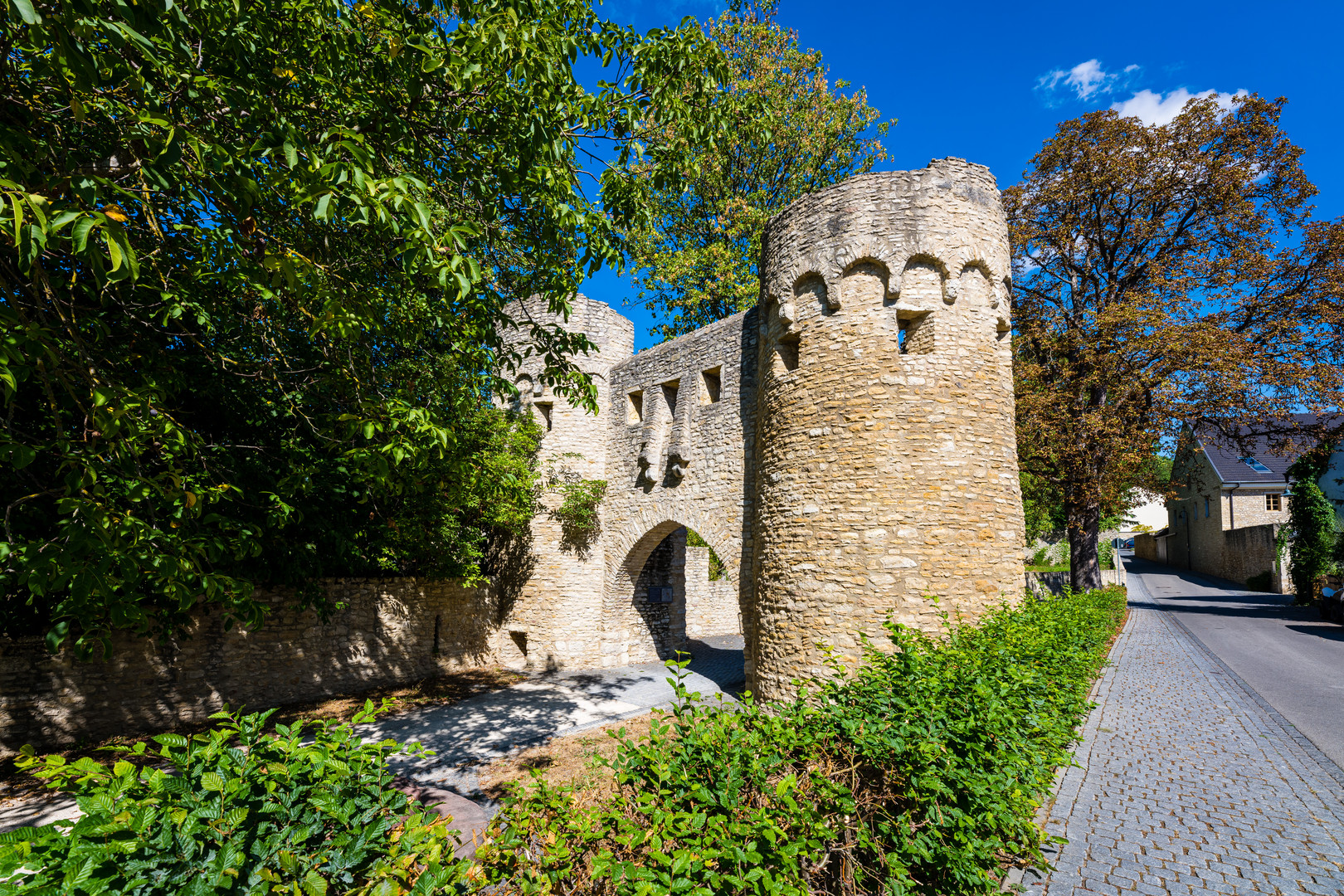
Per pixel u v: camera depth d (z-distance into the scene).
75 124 4.29
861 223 9.38
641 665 15.44
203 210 5.03
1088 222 18.09
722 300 20.91
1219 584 30.50
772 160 20.55
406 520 11.34
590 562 15.12
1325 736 7.09
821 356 9.51
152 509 4.70
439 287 4.57
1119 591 17.97
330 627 11.86
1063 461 16.70
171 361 6.25
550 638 14.52
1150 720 7.66
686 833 2.31
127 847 1.66
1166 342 14.82
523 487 13.80
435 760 8.18
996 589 8.88
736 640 20.52
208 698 9.98
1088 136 17.42
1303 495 21.36
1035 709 4.54
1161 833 4.70
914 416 8.91
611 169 6.05
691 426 13.34
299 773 2.14
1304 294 16.05
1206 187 16.41
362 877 2.06
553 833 2.39
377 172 4.47
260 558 9.66
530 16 4.87
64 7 2.64
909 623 8.41
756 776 2.71
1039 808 5.05
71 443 3.87
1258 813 5.05
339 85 4.80
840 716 3.40
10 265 3.72
